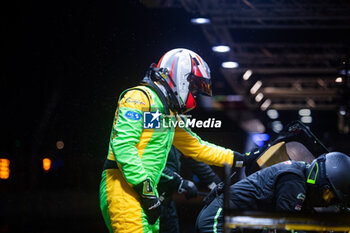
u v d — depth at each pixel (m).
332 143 10.54
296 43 13.86
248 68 17.28
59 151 15.58
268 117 19.58
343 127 11.25
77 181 15.45
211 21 11.38
